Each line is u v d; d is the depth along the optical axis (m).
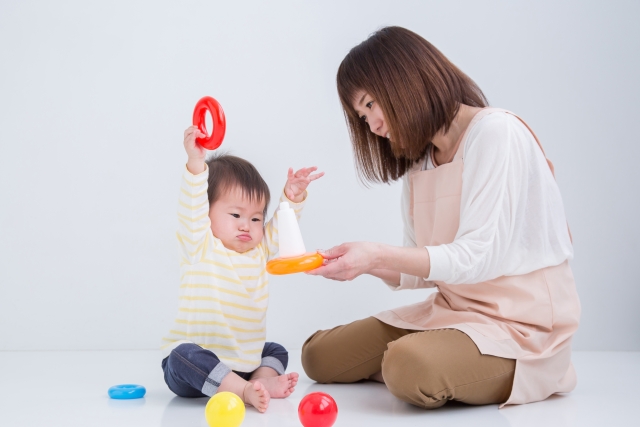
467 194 1.32
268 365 1.47
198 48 2.35
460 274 1.23
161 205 2.33
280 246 1.23
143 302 2.32
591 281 2.35
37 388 1.55
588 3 2.37
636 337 2.35
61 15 2.31
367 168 1.51
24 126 2.30
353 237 2.36
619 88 2.37
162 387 1.57
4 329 2.28
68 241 2.31
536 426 1.14
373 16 2.37
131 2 2.33
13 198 2.29
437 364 1.20
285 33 2.36
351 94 1.37
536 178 1.33
